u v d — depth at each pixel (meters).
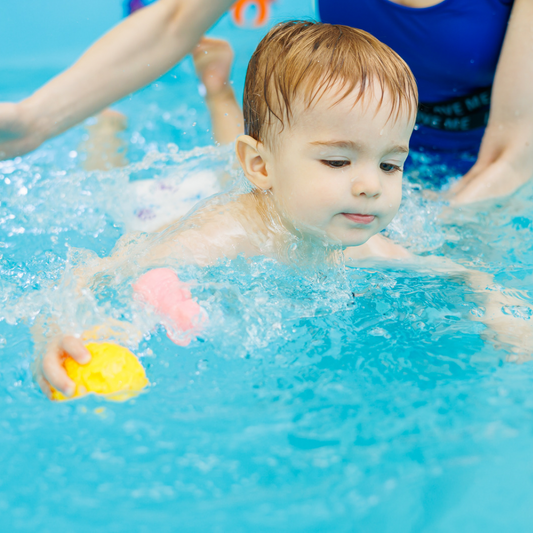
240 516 0.81
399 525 0.79
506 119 1.93
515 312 1.37
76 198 1.92
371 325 1.31
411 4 1.97
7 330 1.30
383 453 0.92
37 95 1.83
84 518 0.82
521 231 1.78
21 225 1.76
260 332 1.27
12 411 1.06
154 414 1.04
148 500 0.85
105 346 1.17
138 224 1.81
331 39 1.44
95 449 0.96
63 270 1.49
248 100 1.54
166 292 1.32
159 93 3.08
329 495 0.85
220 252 1.51
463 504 0.82
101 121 2.62
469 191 1.91
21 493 0.86
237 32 3.65
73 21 3.72
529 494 0.83
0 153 1.82
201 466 0.91
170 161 2.14
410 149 2.25
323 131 1.34
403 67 1.43
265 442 0.96
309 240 1.48
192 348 1.23
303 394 1.08
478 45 1.96
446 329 1.30
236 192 1.65
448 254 1.71
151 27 1.97
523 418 0.99
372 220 1.40
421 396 1.06
